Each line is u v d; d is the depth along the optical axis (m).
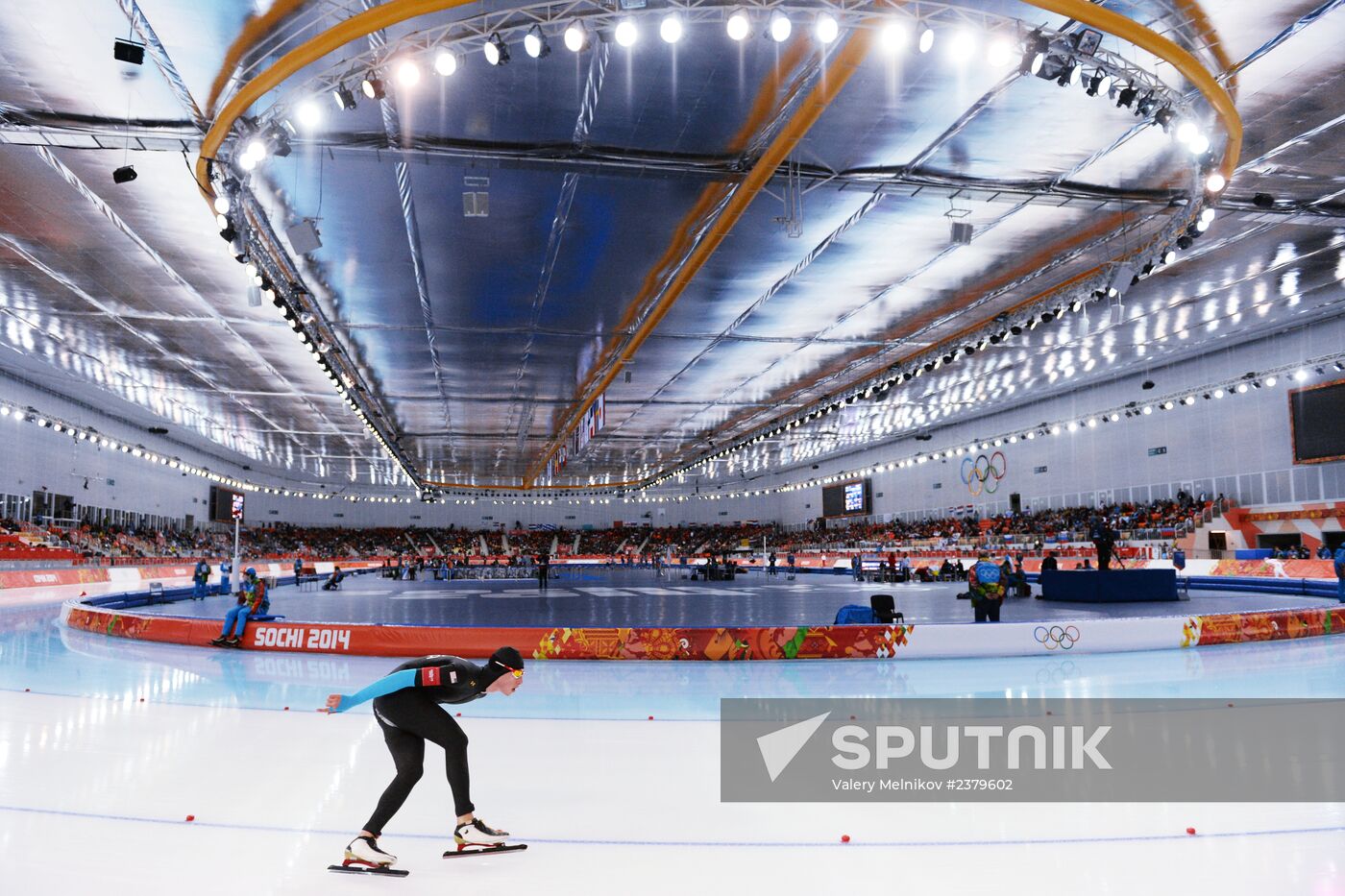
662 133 11.66
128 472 44.97
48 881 4.10
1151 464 35.44
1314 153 12.76
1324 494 27.98
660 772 6.27
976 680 10.62
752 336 22.70
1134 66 9.98
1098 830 4.95
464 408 32.62
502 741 7.29
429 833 4.90
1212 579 28.89
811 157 12.42
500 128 11.44
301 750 6.92
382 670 11.77
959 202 14.09
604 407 30.52
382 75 9.62
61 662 12.43
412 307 19.69
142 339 23.05
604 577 46.75
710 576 41.69
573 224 14.78
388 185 13.14
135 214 14.59
